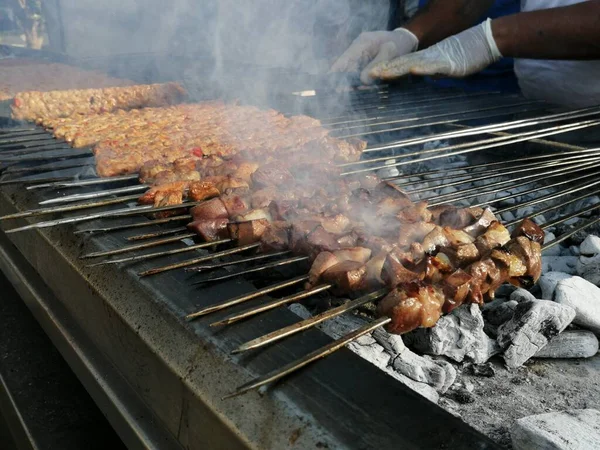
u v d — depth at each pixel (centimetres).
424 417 18
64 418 35
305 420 19
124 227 33
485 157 61
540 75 76
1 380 38
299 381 20
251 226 33
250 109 66
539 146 56
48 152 50
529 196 53
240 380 21
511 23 71
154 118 62
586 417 25
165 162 47
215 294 26
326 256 30
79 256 31
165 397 24
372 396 19
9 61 103
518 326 32
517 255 31
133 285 27
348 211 37
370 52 91
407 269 29
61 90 70
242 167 45
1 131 59
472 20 92
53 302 37
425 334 33
